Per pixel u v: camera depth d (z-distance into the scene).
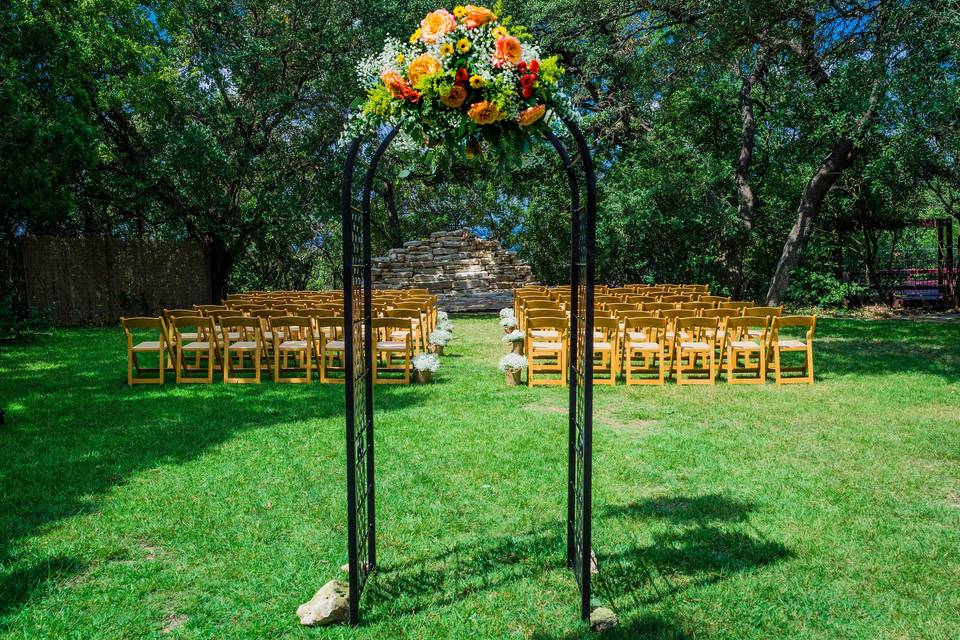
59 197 15.04
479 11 2.73
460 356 10.61
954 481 4.61
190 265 22.00
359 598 3.09
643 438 5.75
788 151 20.58
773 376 8.75
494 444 5.50
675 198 19.53
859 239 20.39
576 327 3.33
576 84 21.52
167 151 19.02
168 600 3.09
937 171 15.80
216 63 19.95
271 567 3.38
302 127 23.19
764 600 3.04
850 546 3.59
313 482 4.62
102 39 16.50
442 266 21.50
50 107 15.12
